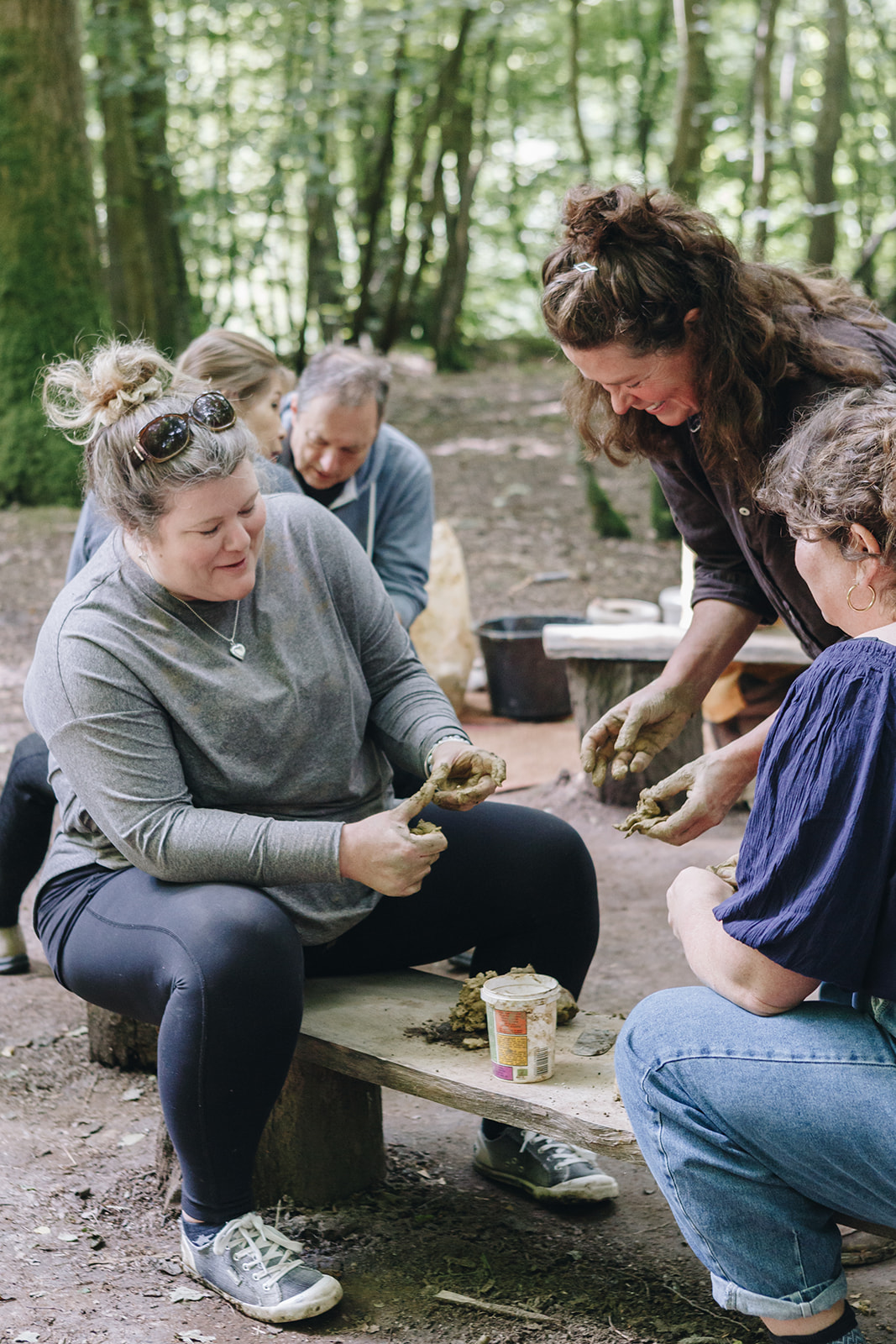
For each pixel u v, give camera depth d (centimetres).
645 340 211
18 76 921
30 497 966
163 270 1112
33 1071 299
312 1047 224
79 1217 240
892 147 1302
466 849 244
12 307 950
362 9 1115
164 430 204
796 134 1366
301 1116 241
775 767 168
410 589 369
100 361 213
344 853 212
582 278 210
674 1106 176
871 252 1115
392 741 246
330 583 241
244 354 321
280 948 208
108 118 1044
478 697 644
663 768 483
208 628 222
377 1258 228
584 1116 195
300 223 1480
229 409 212
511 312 1927
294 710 227
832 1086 167
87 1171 257
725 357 210
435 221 1780
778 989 171
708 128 886
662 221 208
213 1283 215
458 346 1723
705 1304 214
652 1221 243
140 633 218
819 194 1095
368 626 246
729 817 495
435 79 1352
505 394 1534
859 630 175
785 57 1227
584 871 249
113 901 223
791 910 164
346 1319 210
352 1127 246
